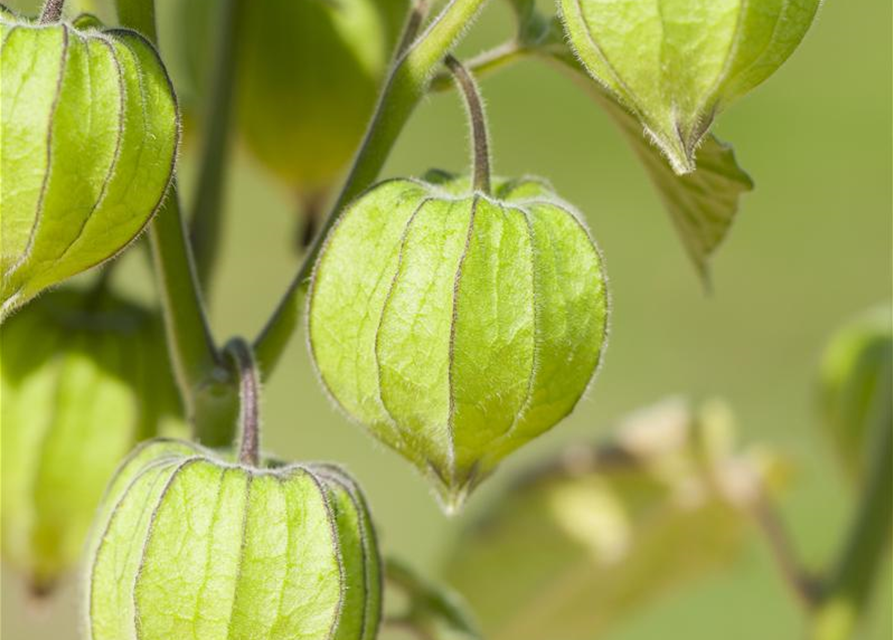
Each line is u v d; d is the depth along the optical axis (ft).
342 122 1.74
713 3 1.47
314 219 1.78
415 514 2.80
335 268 1.50
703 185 1.58
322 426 2.88
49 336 1.68
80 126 1.45
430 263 1.49
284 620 1.49
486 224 1.50
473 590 1.90
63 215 1.45
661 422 1.88
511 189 1.53
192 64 1.77
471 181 1.52
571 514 1.89
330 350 1.51
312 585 1.49
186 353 1.54
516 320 1.49
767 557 2.87
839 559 1.82
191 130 1.78
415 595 1.63
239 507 1.49
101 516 1.52
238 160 1.80
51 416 1.67
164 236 1.52
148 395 1.68
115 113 1.45
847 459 1.90
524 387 1.50
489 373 1.50
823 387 1.90
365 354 1.50
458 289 1.49
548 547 1.90
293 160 1.76
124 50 1.46
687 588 1.94
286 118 1.74
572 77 1.58
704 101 1.48
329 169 1.76
